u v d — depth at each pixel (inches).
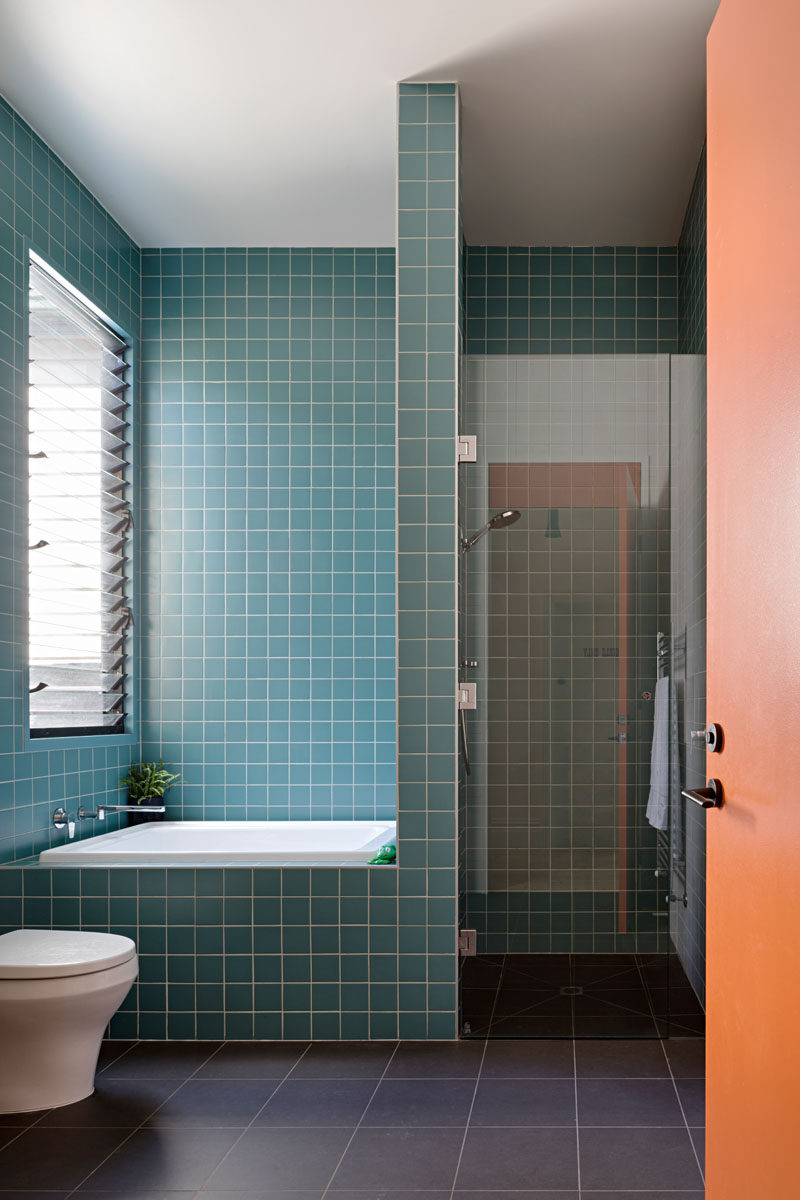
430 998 136.9
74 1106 116.3
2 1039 115.0
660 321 188.9
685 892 138.1
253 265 193.8
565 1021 137.6
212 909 138.9
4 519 141.3
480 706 139.7
